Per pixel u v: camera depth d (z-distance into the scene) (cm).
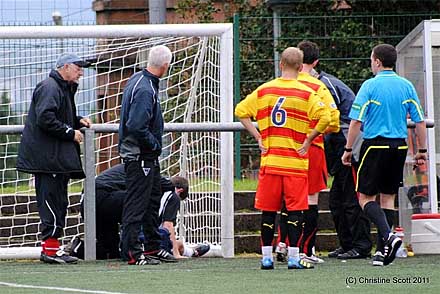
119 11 6712
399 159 2997
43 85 3133
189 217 3778
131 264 3112
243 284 2527
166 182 3394
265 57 4881
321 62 4972
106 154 3878
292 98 2853
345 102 3266
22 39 3481
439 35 3734
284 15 5303
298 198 2867
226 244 3538
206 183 3738
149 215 3150
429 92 3709
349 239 3322
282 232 3123
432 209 3691
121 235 3212
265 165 2873
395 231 3372
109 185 3369
